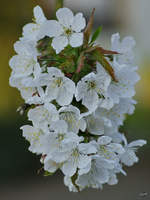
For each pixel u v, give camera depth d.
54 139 0.49
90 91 0.49
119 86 0.51
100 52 0.49
